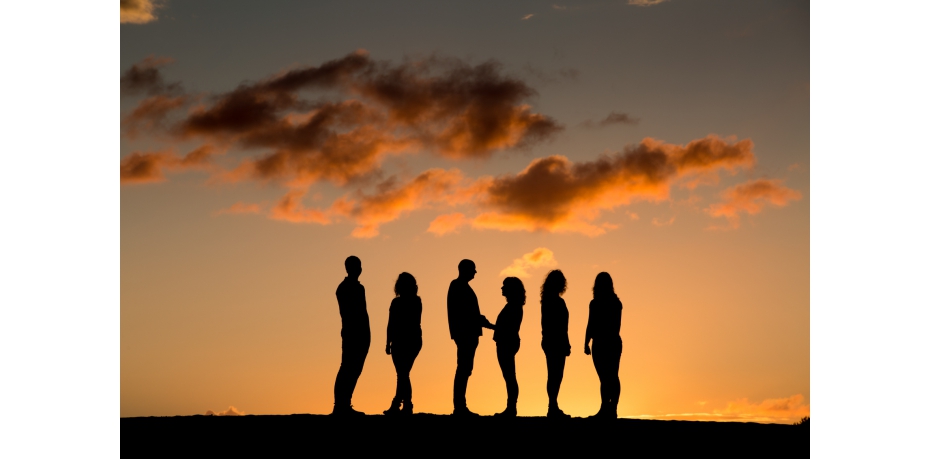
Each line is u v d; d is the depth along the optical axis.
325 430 10.76
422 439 10.39
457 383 11.70
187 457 9.76
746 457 10.11
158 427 11.05
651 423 11.52
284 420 11.38
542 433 10.75
